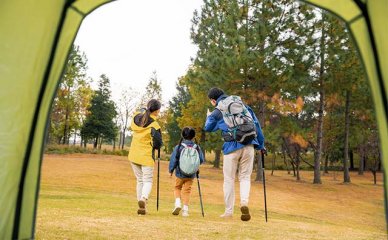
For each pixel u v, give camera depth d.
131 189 12.38
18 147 2.94
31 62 2.89
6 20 2.80
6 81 2.85
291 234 4.57
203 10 24.09
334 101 23.44
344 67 20.48
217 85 19.08
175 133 41.69
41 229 3.81
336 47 19.72
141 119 5.85
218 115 5.80
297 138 21.44
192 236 3.97
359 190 20.08
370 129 28.23
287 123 21.27
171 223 4.77
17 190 3.00
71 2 2.91
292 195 15.12
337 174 34.09
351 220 9.65
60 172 15.98
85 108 36.44
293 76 19.20
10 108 2.88
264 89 19.52
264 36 18.09
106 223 4.42
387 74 2.72
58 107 34.34
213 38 20.27
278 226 5.27
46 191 9.45
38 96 3.00
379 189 21.39
